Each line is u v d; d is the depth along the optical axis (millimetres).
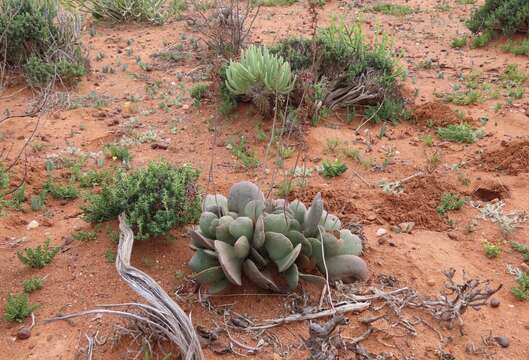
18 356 3230
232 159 5852
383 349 3309
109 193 4293
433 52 9703
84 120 6840
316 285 3709
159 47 9719
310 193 5016
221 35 8836
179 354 3182
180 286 3727
